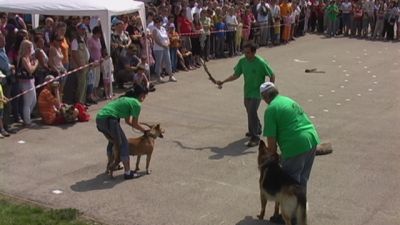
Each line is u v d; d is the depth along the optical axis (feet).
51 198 24.49
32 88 36.19
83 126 36.65
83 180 26.84
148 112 40.81
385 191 25.61
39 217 21.95
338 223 22.15
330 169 28.50
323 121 38.37
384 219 22.54
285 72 58.03
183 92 47.80
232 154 31.12
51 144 32.65
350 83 52.65
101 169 28.45
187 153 31.24
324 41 83.10
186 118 39.29
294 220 19.80
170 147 32.35
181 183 26.50
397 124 37.88
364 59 67.51
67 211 22.54
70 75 41.55
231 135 35.06
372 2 86.12
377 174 27.89
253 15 74.54
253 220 22.34
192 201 24.31
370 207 23.76
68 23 46.32
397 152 31.60
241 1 75.41
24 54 36.09
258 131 32.73
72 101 41.88
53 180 26.78
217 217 22.65
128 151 26.76
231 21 66.03
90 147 32.19
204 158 30.37
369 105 43.60
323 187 25.98
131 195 24.93
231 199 24.58
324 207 23.67
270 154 20.94
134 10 47.21
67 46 40.98
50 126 36.45
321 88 50.08
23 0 43.42
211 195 25.03
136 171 27.58
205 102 44.37
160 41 50.75
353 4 88.07
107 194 25.00
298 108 21.56
